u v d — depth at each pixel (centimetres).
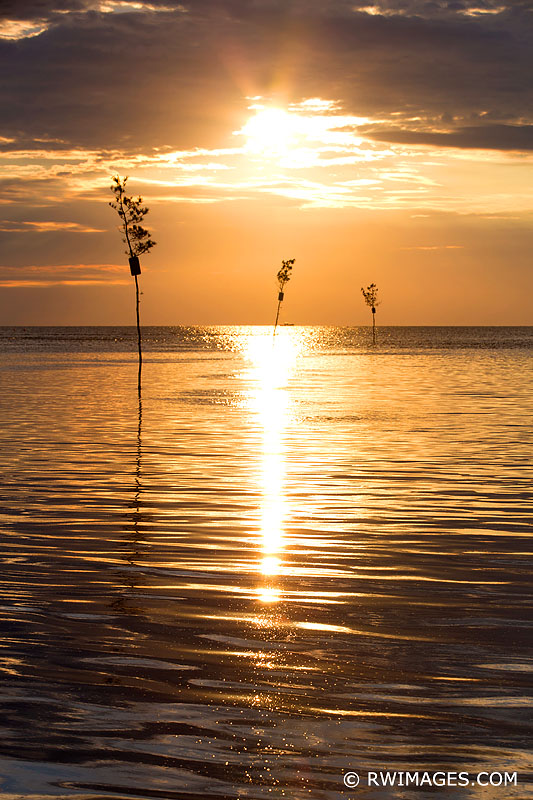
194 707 605
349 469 1811
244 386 4403
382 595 907
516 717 593
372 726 576
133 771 514
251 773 512
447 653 723
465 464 1883
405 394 3878
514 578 981
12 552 1093
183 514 1348
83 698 621
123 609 848
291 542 1162
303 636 766
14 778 505
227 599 887
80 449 2119
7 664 690
